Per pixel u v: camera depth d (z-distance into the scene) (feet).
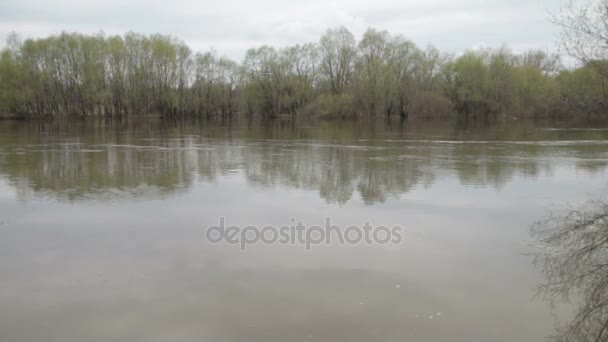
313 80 264.93
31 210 44.11
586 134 129.49
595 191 52.37
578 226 38.70
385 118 234.17
